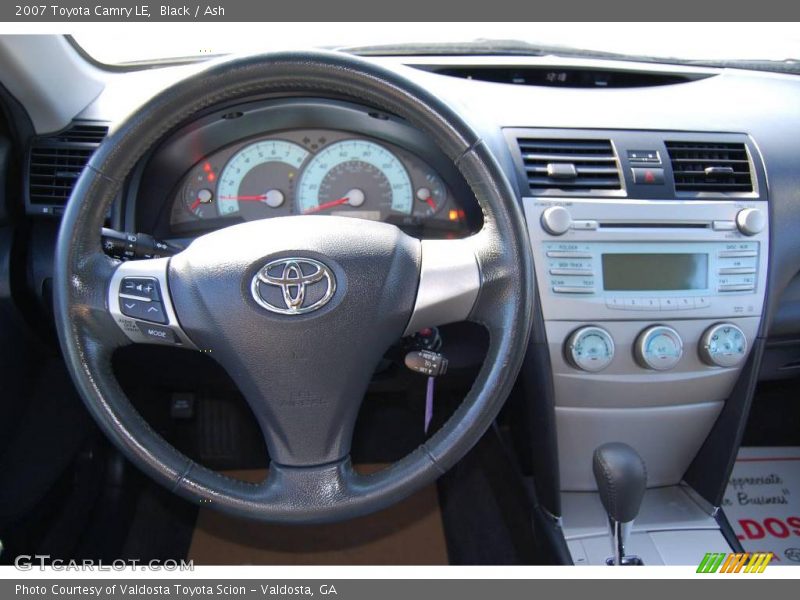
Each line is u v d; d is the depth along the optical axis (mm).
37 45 1077
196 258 872
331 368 874
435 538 1674
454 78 1354
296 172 1296
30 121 1185
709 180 1277
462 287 895
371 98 875
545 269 1209
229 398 1604
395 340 931
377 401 1593
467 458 1771
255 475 1821
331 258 856
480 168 869
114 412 855
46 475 1309
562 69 1379
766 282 1266
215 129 1227
